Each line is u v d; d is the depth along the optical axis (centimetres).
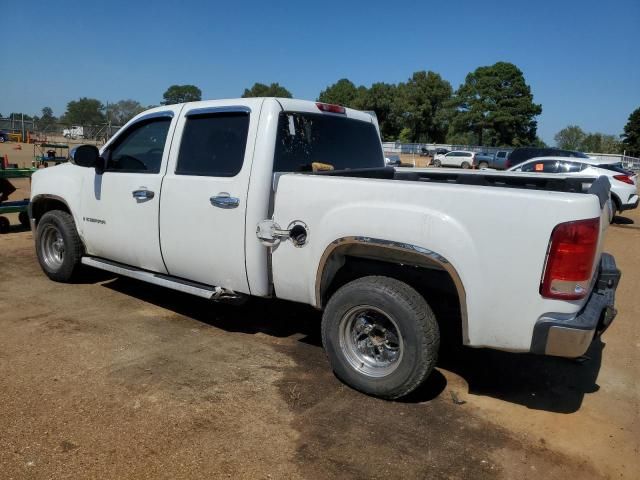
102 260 532
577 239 286
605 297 334
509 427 331
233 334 463
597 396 379
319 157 442
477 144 8131
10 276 614
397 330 334
